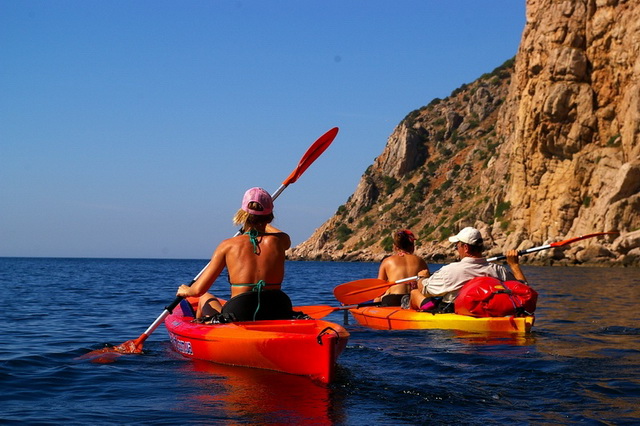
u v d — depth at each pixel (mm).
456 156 103312
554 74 49656
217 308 6254
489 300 7363
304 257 103562
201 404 4156
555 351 6070
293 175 7789
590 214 46250
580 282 22719
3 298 14414
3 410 4062
